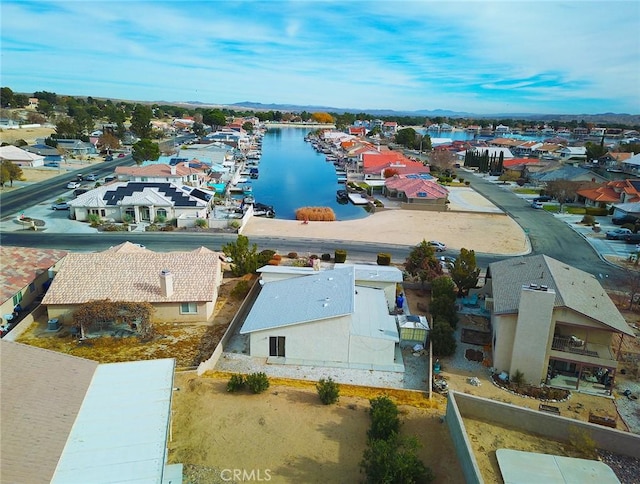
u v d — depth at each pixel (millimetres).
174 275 38750
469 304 41406
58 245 57406
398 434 22281
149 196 68812
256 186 107812
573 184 87312
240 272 47156
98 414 20219
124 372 23266
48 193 85438
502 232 68750
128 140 176125
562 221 76125
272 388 27531
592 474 20000
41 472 16797
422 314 39812
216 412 24656
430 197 83312
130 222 67938
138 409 20625
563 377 30641
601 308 30562
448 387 29438
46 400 20281
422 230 69062
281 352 32500
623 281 49781
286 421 24156
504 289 34188
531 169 115875
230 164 122438
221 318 38500
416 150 179125
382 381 30188
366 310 35469
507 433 23109
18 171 93188
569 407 27859
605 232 69688
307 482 19969
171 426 23250
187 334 35875
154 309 37250
